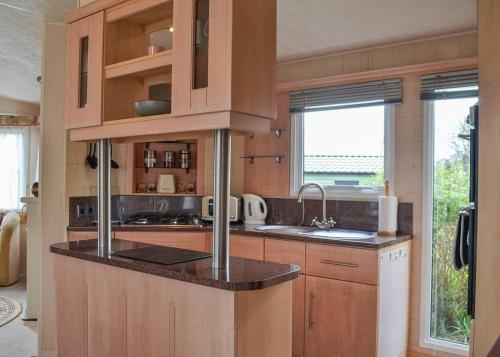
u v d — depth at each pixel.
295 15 2.75
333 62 3.50
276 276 1.66
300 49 3.41
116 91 2.25
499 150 1.51
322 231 3.30
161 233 3.32
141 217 3.84
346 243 2.71
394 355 2.86
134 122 2.04
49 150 3.08
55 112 3.09
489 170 1.61
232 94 1.66
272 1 1.85
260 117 1.84
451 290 3.03
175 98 1.84
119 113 2.27
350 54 3.43
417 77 3.11
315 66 3.59
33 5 2.74
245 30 1.72
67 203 3.14
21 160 5.88
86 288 2.16
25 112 5.94
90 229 3.13
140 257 2.01
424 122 3.08
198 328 1.66
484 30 1.67
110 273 2.02
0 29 3.17
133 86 2.34
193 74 1.79
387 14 2.72
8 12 2.85
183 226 3.36
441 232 3.07
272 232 3.07
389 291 2.75
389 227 3.07
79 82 2.32
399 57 3.21
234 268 1.79
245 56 1.72
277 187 3.75
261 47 1.80
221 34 1.68
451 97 2.95
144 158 3.88
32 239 3.80
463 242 2.11
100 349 2.08
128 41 2.30
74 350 2.23
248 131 1.84
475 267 1.86
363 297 2.64
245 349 1.59
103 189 2.33
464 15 2.72
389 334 2.77
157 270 1.78
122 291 1.97
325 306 2.79
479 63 1.73
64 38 3.06
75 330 2.22
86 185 3.31
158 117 1.94
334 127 3.54
